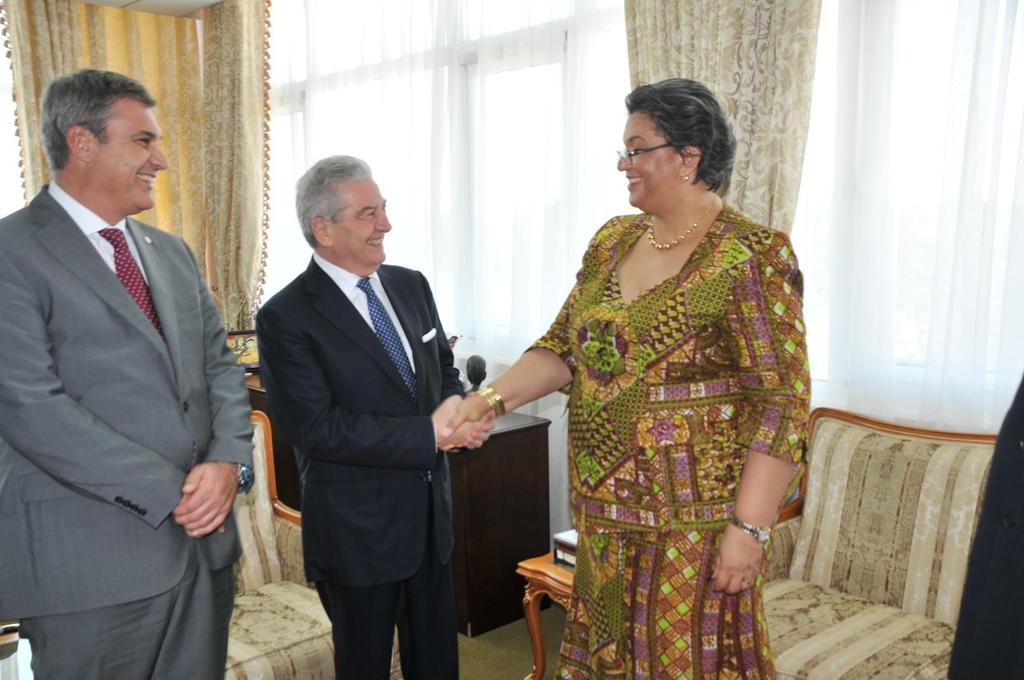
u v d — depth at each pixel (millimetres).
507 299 3793
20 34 4688
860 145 2662
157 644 1781
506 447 3279
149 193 1811
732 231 1496
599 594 1608
